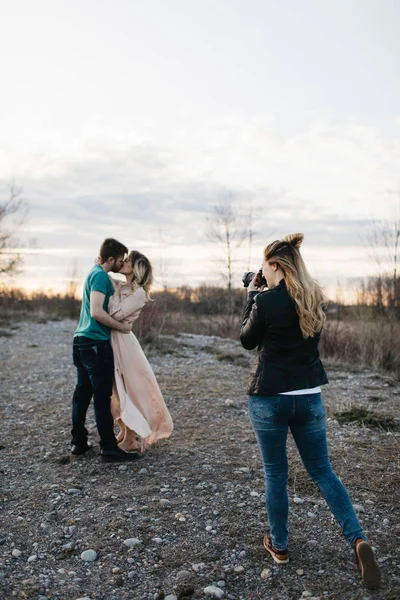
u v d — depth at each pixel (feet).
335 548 10.94
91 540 11.34
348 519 9.52
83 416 16.52
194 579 9.91
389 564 10.28
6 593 9.39
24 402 24.38
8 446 17.94
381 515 12.44
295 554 10.71
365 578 9.20
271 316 9.70
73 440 16.63
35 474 15.28
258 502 13.14
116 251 15.79
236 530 11.68
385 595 9.21
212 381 28.45
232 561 10.51
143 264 15.99
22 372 31.91
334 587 9.56
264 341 9.99
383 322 39.11
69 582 9.84
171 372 30.96
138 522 12.07
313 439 9.88
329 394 25.81
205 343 43.45
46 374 31.32
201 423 20.44
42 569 10.26
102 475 14.98
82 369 16.10
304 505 12.96
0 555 10.72
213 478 14.74
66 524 12.03
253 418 9.99
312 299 9.70
